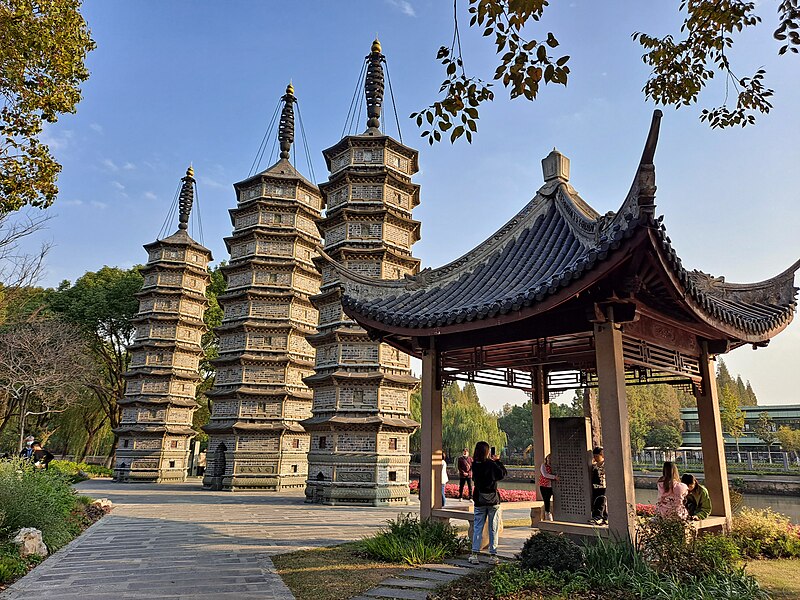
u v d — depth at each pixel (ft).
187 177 155.22
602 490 40.57
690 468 178.60
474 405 207.41
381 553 38.52
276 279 124.57
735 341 43.50
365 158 101.04
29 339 114.62
